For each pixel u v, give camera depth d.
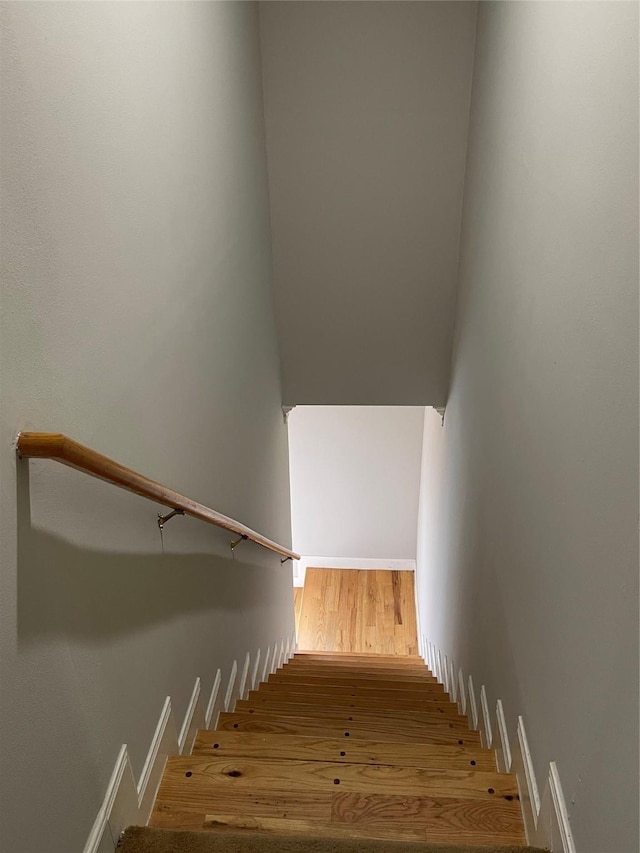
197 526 2.31
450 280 4.22
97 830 1.44
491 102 2.88
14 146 1.04
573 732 1.42
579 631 1.39
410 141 3.80
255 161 3.52
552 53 1.74
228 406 2.84
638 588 1.07
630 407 1.12
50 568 1.21
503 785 1.89
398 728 2.68
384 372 4.61
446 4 3.48
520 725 1.92
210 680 2.51
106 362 1.44
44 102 1.13
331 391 4.71
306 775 1.89
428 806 1.79
